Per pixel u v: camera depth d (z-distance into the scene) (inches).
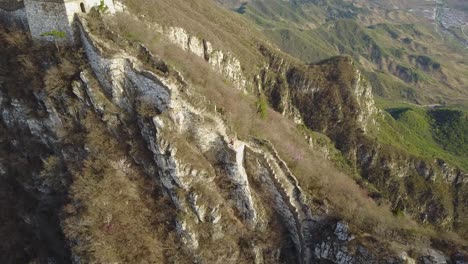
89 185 1963.6
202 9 4815.5
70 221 1952.5
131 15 2687.0
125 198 2018.9
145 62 2111.2
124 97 2087.8
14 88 2199.8
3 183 2361.0
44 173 2155.5
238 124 2325.3
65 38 2106.3
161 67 2105.1
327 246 2154.3
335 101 4677.7
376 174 4421.8
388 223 2222.0
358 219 2201.0
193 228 2057.1
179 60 2401.6
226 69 3838.6
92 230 1920.5
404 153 4621.1
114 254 1914.4
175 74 2103.8
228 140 2150.6
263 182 2268.7
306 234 2260.1
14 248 2305.6
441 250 2101.4
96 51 2021.4
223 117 2215.8
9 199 2349.9
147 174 2089.1
